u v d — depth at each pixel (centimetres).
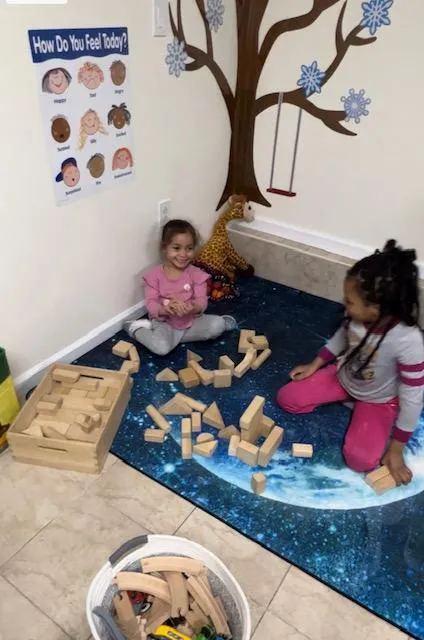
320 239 202
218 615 93
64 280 153
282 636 98
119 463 133
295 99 184
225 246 202
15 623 100
